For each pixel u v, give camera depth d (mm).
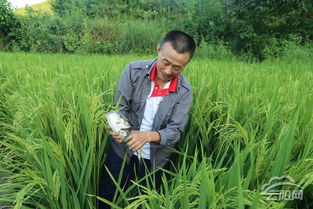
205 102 2879
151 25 15812
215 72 4617
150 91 2355
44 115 2676
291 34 12109
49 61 7188
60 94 3064
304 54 9953
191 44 1989
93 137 2248
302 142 2234
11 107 3344
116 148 2527
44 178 2035
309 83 4250
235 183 1643
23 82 4082
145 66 2350
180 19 16656
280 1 12336
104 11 19484
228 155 2531
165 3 20078
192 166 1840
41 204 2219
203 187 1485
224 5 13836
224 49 12438
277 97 2885
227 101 2883
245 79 4027
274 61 9469
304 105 2787
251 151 1775
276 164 1713
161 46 2053
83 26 16328
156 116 2359
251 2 12711
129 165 2557
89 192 2244
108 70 4652
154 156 2445
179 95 2342
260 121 2660
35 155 2092
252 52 12859
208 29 14141
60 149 2139
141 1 20594
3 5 16000
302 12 13320
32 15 17375
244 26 13133
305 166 1776
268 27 13633
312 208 2023
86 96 2434
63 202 1972
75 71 4535
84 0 20875
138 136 2119
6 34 16812
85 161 2080
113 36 15969
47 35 15852
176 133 2342
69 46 15281
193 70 4730
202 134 2701
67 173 2281
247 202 1405
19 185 1950
